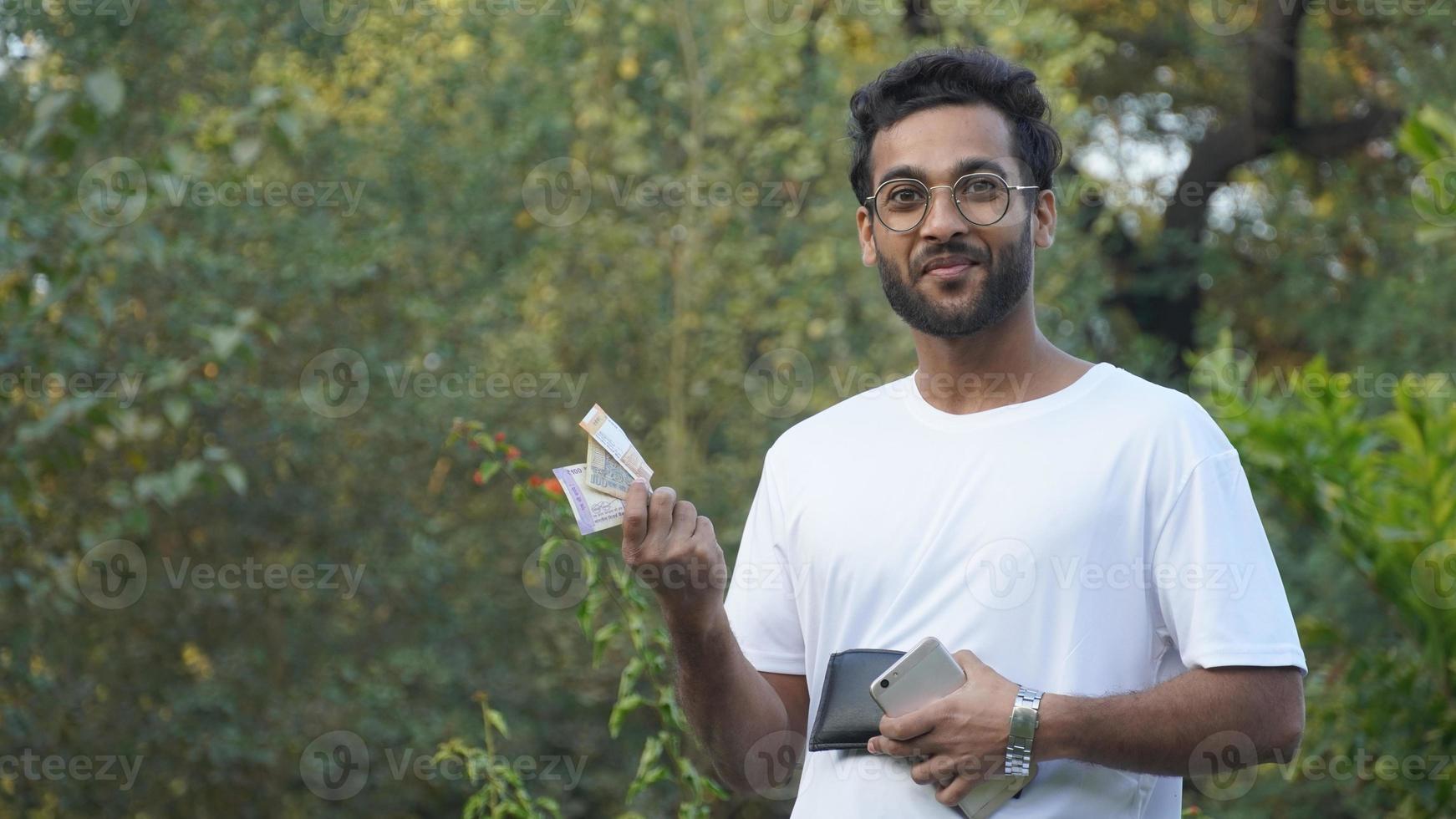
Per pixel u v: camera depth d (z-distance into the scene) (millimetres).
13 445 6699
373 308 10906
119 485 6930
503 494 11227
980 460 2557
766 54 11773
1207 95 18391
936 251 2582
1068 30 11922
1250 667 2357
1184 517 2436
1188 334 18266
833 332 11508
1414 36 15047
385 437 10602
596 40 12016
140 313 9031
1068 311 12562
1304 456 6266
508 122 11547
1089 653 2428
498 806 4273
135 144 8914
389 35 10789
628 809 10406
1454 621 6039
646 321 12172
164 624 9789
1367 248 17000
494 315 11273
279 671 10336
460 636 11211
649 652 4195
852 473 2680
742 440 12211
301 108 6820
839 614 2625
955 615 2494
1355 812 9852
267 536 10125
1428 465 6062
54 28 8391
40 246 6469
